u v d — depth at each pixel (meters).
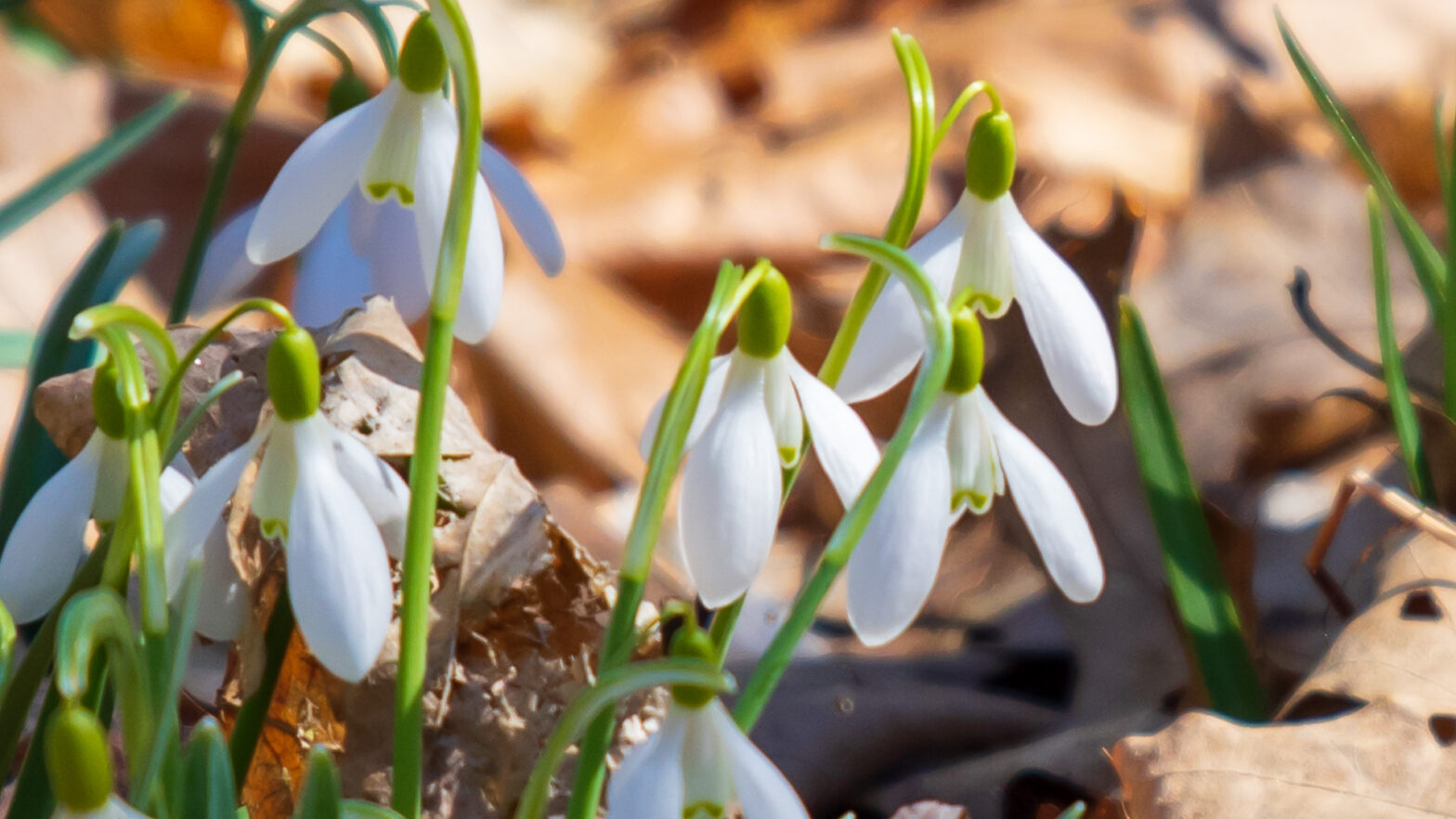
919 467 0.55
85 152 0.80
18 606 0.56
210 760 0.54
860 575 0.55
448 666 0.63
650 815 0.53
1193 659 0.73
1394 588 0.66
